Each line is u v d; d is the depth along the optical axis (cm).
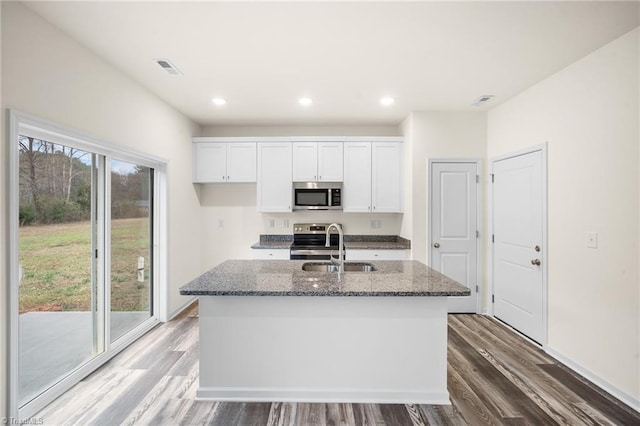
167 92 334
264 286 207
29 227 210
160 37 228
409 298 215
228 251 478
